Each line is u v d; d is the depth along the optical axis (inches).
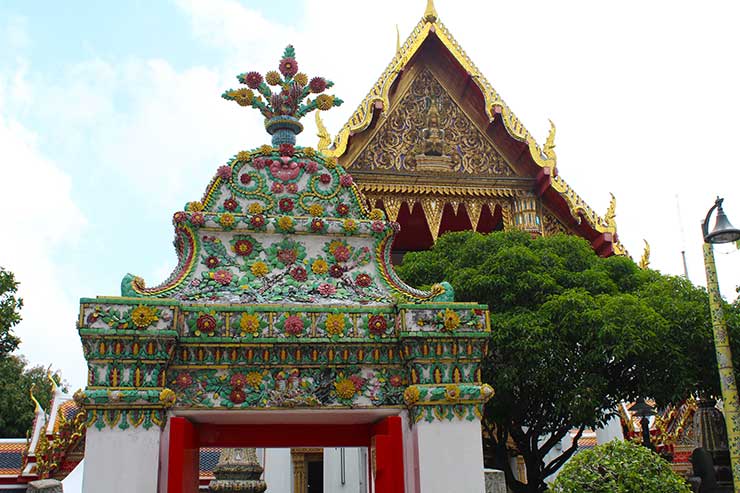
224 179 370.0
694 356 637.3
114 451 301.9
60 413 1026.7
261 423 365.7
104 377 309.3
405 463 335.3
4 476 1040.2
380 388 340.5
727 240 500.1
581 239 796.0
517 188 1107.3
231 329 327.0
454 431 331.9
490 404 666.8
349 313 342.3
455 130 1118.4
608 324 613.3
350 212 379.6
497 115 1101.1
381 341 340.2
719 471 751.1
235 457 867.4
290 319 331.9
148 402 307.6
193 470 340.8
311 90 416.2
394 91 1098.7
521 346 624.1
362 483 910.4
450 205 1111.0
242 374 328.2
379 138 1079.0
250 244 362.3
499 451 741.9
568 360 644.7
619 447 398.0
